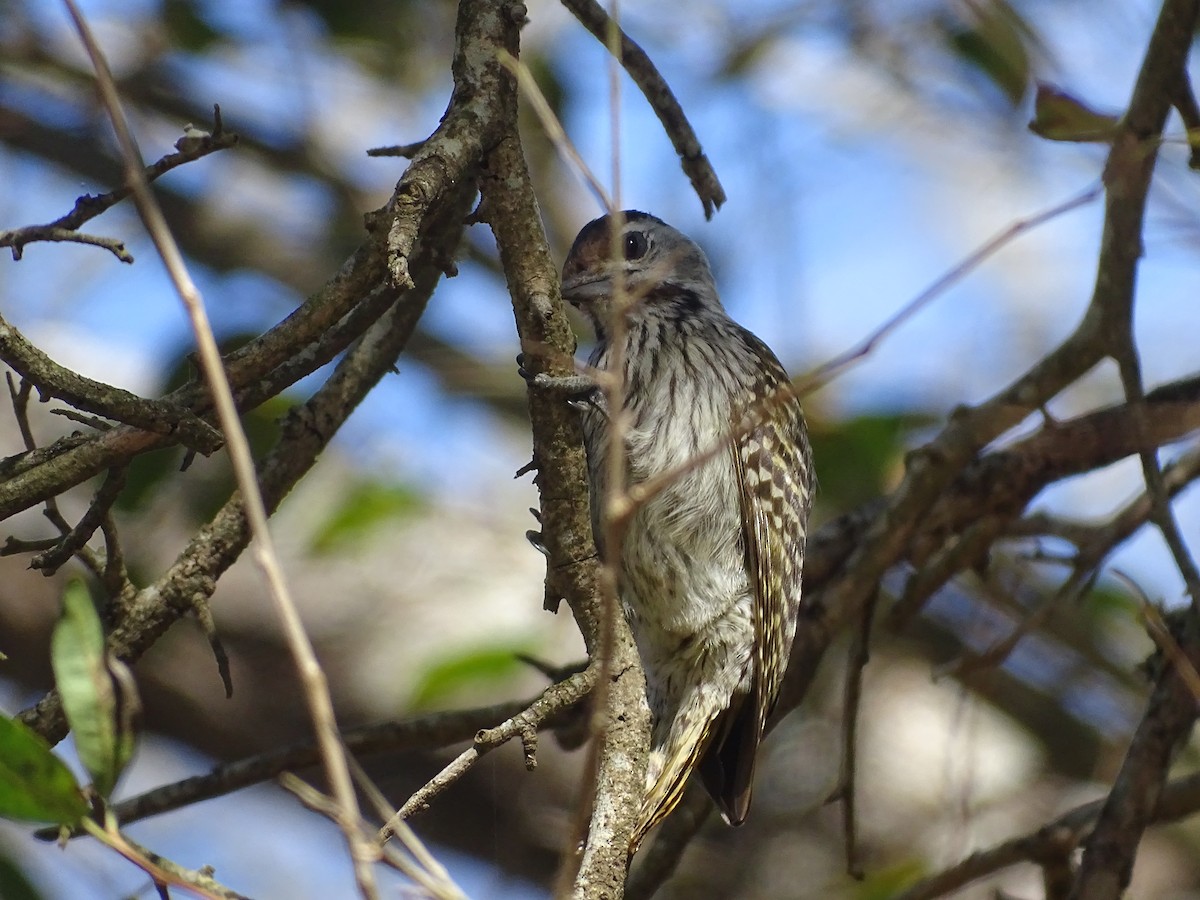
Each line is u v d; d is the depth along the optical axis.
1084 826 9.38
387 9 13.23
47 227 6.88
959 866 9.54
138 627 7.68
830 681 14.19
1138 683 13.62
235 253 14.73
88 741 5.10
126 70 14.46
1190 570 9.14
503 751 13.70
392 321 8.60
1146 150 7.71
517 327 6.90
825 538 10.80
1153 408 9.92
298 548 13.10
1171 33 8.77
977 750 13.60
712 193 8.37
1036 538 11.04
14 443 13.43
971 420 10.03
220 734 13.54
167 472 10.43
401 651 13.38
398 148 7.48
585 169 6.05
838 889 12.81
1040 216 6.43
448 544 13.89
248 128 14.83
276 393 7.65
